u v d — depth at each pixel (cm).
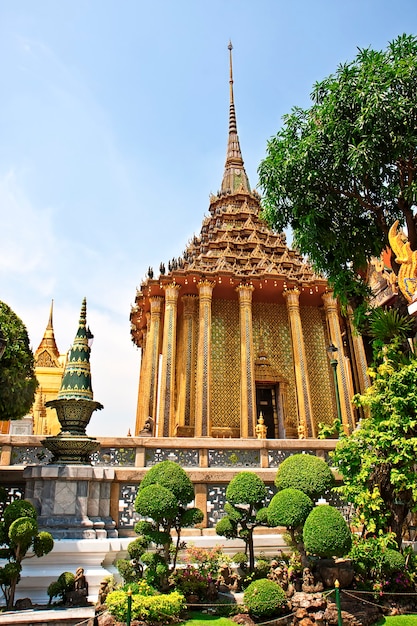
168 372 2555
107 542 998
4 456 1234
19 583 904
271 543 1141
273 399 2917
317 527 878
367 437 1064
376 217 1409
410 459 994
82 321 1277
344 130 1246
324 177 1322
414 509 1072
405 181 1344
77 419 1167
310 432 2577
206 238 3394
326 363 2977
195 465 1296
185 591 862
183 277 2741
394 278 1318
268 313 3047
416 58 1206
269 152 1395
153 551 1068
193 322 2862
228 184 3903
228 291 2922
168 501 854
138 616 759
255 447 1323
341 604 852
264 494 980
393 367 1124
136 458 1264
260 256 3020
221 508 1234
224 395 2777
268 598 832
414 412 1038
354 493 1059
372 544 986
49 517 1038
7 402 1670
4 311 1731
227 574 953
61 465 1088
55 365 4200
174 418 2817
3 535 826
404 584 942
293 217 1416
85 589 866
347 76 1262
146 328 3291
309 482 1002
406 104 1173
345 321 2981
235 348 2903
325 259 1427
